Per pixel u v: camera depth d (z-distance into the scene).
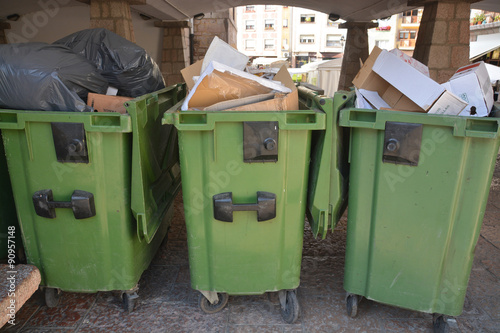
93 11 5.93
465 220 1.94
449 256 2.02
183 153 2.03
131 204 2.16
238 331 2.24
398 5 8.43
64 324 2.29
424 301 2.12
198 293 2.61
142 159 2.15
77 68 2.31
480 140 1.81
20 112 1.98
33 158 2.08
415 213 2.00
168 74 11.40
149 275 2.83
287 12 53.00
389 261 2.13
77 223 2.18
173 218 3.89
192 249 2.21
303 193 2.13
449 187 1.91
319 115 1.95
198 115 1.96
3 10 9.35
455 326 2.12
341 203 2.32
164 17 10.46
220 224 2.14
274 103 2.06
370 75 2.18
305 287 2.68
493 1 7.80
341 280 2.78
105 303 2.50
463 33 6.32
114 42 2.85
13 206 2.63
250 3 10.64
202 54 12.93
